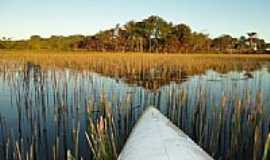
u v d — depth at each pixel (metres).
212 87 8.48
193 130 4.75
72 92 7.81
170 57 18.33
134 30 32.59
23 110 6.14
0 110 6.23
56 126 4.82
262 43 38.47
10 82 8.98
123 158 2.39
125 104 5.31
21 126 5.08
